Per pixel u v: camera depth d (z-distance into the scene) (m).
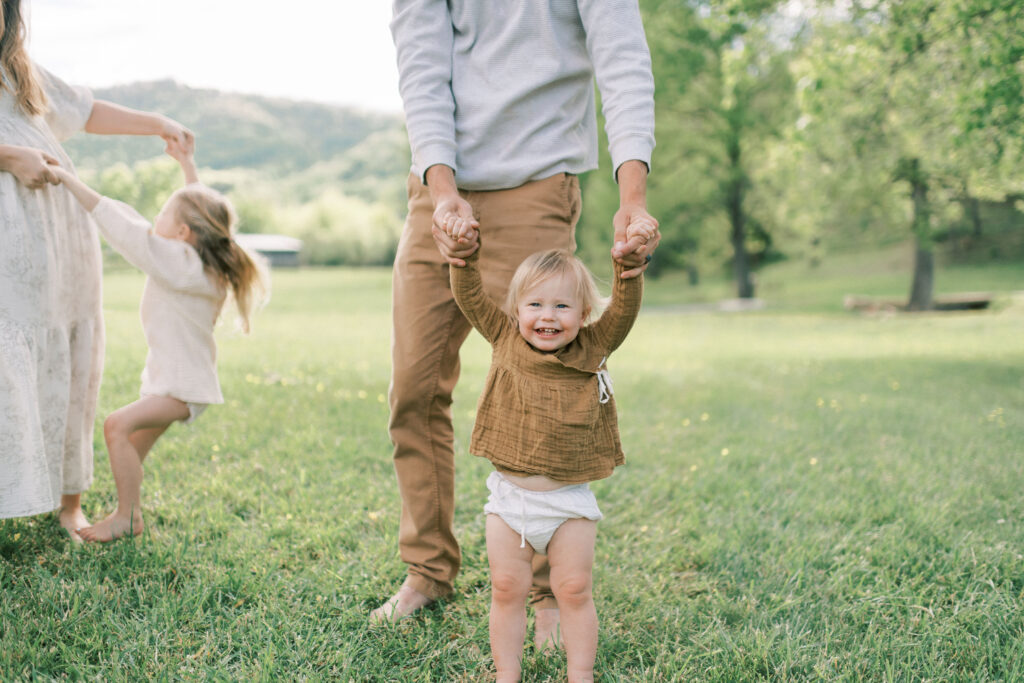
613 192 24.31
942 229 17.97
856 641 2.11
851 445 4.60
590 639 1.85
